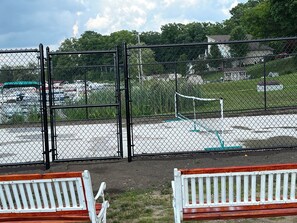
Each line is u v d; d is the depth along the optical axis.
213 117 15.42
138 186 6.95
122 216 5.58
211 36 79.31
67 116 16.59
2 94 13.56
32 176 4.23
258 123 13.73
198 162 8.20
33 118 15.21
